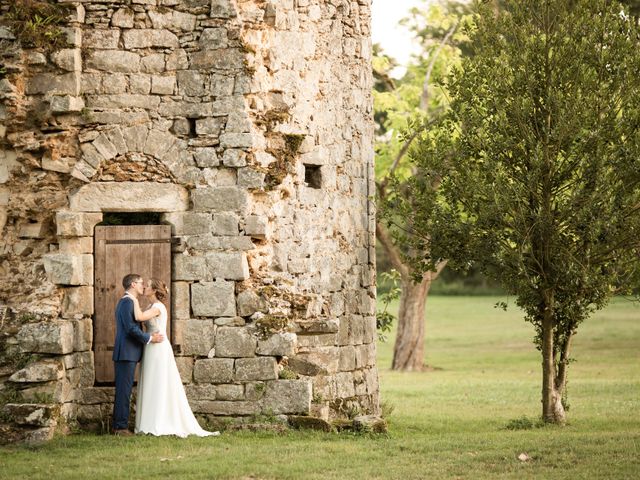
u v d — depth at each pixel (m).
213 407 17.97
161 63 18.64
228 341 18.08
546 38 20.89
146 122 18.53
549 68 20.83
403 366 41.44
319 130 20.72
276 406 17.92
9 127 18.39
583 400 27.05
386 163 39.03
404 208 21.92
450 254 21.47
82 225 18.27
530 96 20.56
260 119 18.81
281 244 19.17
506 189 20.14
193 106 18.56
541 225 20.22
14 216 18.42
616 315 64.25
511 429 20.56
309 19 20.58
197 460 15.18
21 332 17.48
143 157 18.48
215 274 18.27
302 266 19.80
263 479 14.09
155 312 17.56
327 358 20.28
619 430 19.91
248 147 18.41
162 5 18.72
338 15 21.84
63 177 18.47
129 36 18.64
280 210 19.20
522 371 38.94
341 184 21.62
